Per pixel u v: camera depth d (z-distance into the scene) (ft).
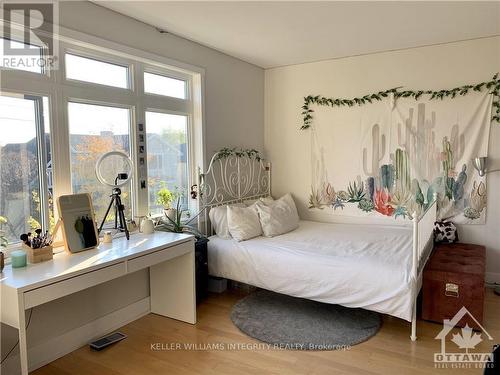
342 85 13.91
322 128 14.44
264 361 7.96
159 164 11.00
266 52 12.92
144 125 10.37
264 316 10.07
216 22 9.86
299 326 9.46
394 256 9.39
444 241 12.17
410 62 12.69
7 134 7.44
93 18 8.60
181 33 10.75
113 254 7.82
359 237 11.51
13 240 7.63
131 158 10.09
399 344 8.55
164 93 11.15
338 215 14.42
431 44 12.23
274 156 15.64
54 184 8.19
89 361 8.06
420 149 12.79
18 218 7.68
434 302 9.45
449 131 12.32
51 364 7.95
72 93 8.49
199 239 11.07
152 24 9.98
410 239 11.12
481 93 11.82
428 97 12.51
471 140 12.06
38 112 7.91
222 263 10.93
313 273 9.42
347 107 13.88
